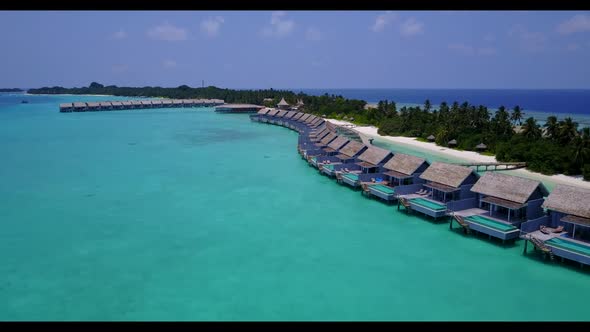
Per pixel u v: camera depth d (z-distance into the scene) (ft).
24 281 70.23
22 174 149.38
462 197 103.45
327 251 83.35
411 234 92.53
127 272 73.77
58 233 92.12
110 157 184.65
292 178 146.82
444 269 75.36
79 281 70.49
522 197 88.89
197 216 104.37
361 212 108.37
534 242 78.18
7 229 94.17
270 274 73.26
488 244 86.58
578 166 153.58
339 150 170.91
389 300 64.75
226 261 78.59
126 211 107.86
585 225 75.25
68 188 130.21
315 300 64.80
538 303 63.93
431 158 190.90
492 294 66.33
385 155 135.85
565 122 181.98
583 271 73.92
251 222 100.27
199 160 179.83
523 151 170.60
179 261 78.38
